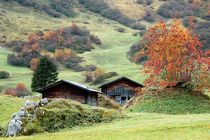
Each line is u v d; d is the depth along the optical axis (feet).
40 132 157.99
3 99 295.07
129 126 153.38
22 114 161.99
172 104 237.45
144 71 275.59
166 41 267.59
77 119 173.37
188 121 151.64
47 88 304.30
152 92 259.60
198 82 257.96
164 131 135.23
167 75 259.80
